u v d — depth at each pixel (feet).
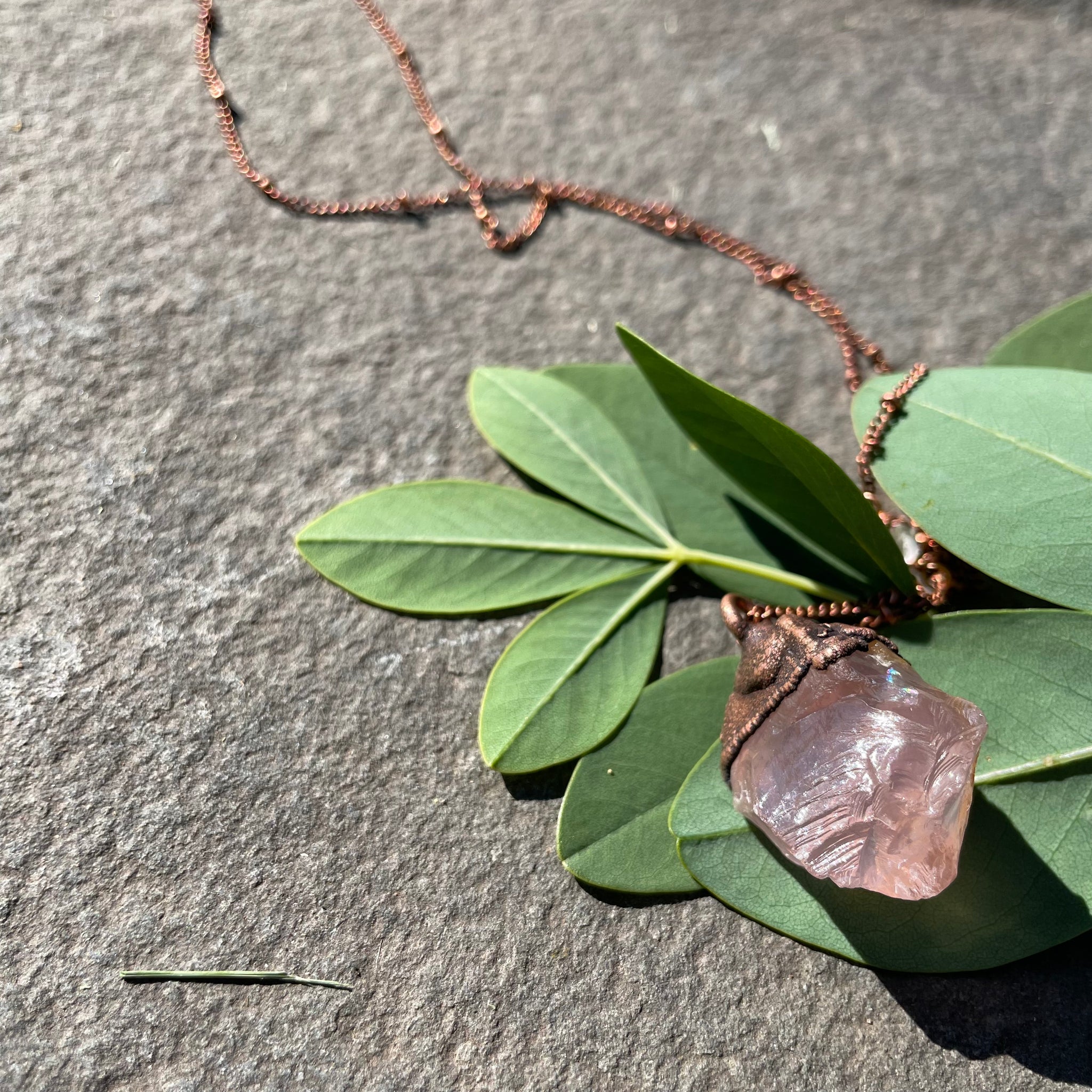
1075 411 0.66
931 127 0.84
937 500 0.66
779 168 0.82
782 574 0.69
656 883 0.65
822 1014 0.65
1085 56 0.87
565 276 0.79
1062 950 0.66
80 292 0.75
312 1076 0.64
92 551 0.70
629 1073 0.64
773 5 0.87
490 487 0.70
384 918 0.66
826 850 0.59
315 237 0.78
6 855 0.65
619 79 0.84
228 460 0.72
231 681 0.68
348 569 0.68
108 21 0.82
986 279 0.80
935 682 0.65
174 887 0.65
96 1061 0.63
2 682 0.67
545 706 0.66
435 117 0.81
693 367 0.77
